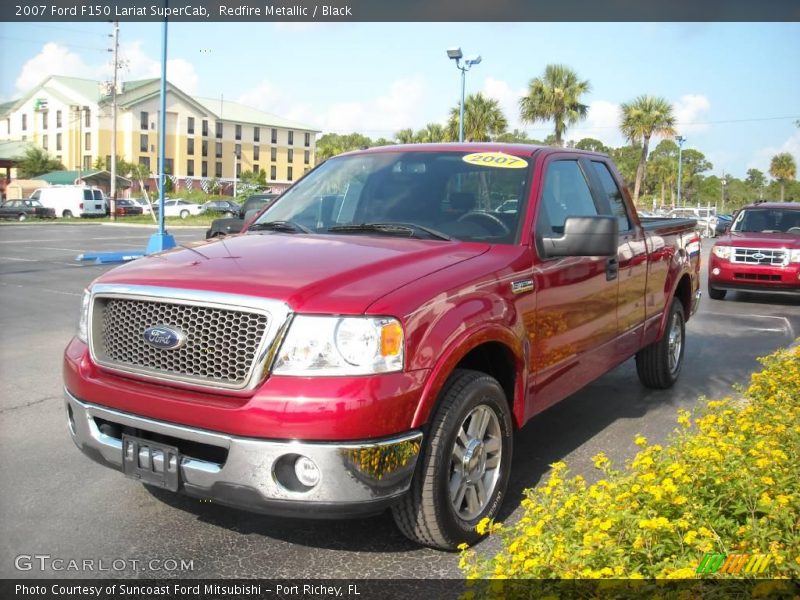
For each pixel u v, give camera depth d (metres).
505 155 4.64
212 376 3.14
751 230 13.85
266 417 2.96
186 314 3.22
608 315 5.02
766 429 3.90
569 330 4.44
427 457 3.25
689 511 2.88
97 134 79.06
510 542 2.95
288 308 3.06
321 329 3.03
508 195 4.34
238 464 3.01
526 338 3.91
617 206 5.57
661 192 84.94
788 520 2.77
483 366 3.98
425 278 3.42
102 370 3.46
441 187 4.50
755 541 2.68
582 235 4.02
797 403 4.78
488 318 3.56
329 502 2.99
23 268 16.89
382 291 3.21
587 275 4.62
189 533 3.76
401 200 4.48
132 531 3.77
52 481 4.40
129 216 51.47
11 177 81.44
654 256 5.89
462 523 3.47
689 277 6.88
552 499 3.01
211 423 3.06
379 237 4.11
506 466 3.80
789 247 12.64
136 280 3.42
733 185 111.62
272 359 3.04
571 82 36.47
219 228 4.97
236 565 3.45
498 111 38.50
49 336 8.89
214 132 87.12
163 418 3.18
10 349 8.15
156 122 81.69
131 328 3.38
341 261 3.50
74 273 15.81
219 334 3.13
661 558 2.65
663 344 6.42
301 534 3.75
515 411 3.92
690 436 3.65
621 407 6.18
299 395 2.97
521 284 3.90
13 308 11.00
